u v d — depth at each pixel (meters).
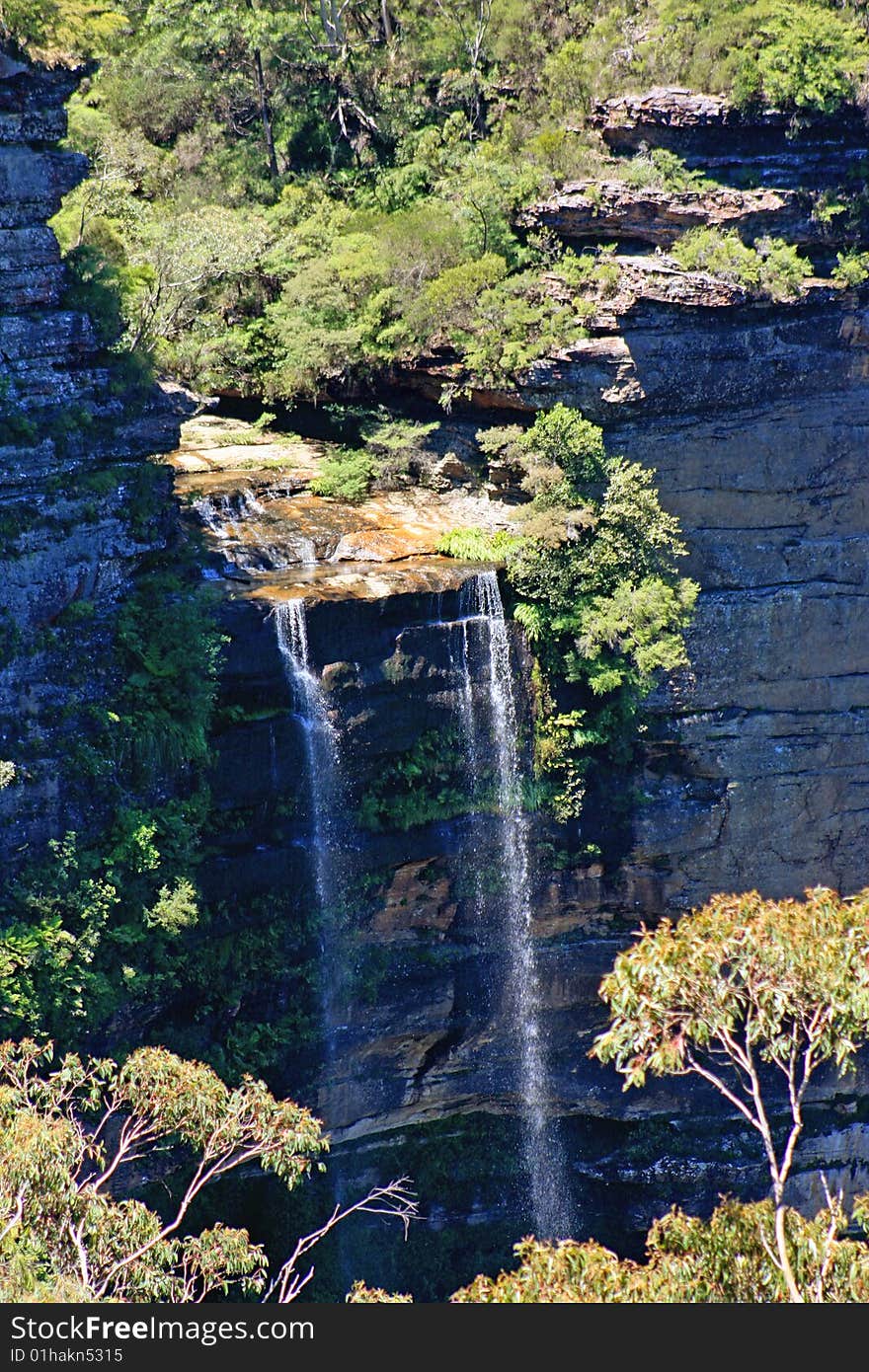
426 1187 75.75
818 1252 37.41
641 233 73.62
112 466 61.50
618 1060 36.75
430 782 69.44
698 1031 35.88
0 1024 55.81
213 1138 44.53
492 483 75.75
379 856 68.75
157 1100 44.53
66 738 58.22
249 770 63.38
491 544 71.12
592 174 75.38
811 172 73.00
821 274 73.81
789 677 76.12
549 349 71.44
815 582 75.56
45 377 58.22
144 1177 63.59
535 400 72.62
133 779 59.81
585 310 71.31
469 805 70.56
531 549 69.94
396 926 70.50
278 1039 67.38
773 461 73.75
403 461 77.00
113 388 60.41
